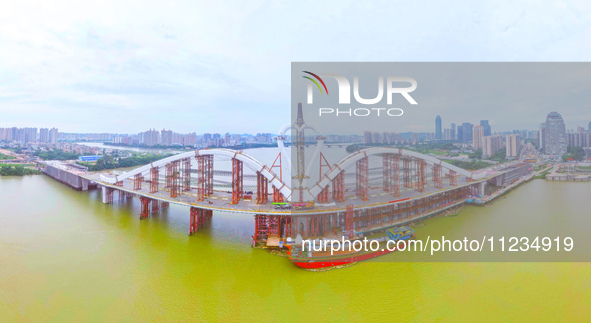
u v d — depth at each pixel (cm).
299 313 4119
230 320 4006
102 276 5200
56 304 4394
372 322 3878
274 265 5566
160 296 4597
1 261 5781
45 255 6062
